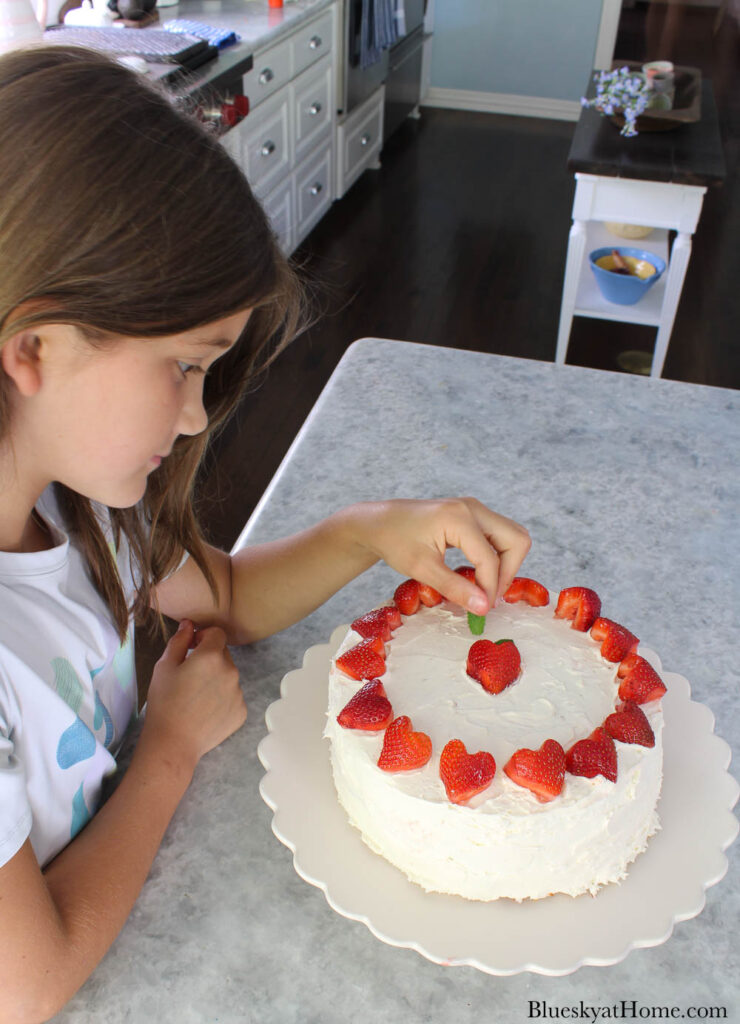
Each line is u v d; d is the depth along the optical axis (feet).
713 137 8.84
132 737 2.93
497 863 2.39
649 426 4.43
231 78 8.90
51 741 2.36
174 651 3.06
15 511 2.31
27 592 2.42
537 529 3.74
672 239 13.84
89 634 2.59
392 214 14.40
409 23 16.24
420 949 2.28
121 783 2.60
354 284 12.30
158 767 2.64
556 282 12.73
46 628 2.45
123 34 8.66
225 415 2.79
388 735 2.48
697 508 3.90
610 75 8.86
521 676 2.77
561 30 18.19
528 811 2.35
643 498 3.94
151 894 2.46
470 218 14.44
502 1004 2.25
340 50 13.03
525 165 16.65
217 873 2.53
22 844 2.06
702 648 3.23
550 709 2.66
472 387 4.71
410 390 4.67
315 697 2.97
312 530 3.30
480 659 2.73
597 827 2.40
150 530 3.00
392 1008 2.23
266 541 3.67
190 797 2.73
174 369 1.95
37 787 2.34
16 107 1.71
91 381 1.87
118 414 1.92
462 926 2.35
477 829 2.35
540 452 4.22
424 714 2.64
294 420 9.53
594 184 8.43
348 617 3.41
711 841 2.56
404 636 2.94
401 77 16.53
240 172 1.95
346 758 2.55
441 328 11.46
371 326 11.37
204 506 8.19
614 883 2.47
